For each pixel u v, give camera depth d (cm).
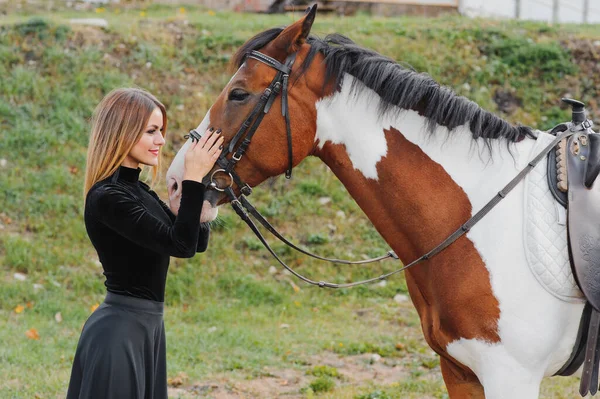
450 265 255
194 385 473
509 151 259
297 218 751
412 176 260
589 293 241
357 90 262
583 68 913
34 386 441
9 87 805
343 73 262
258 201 763
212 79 857
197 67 870
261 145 260
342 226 748
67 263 669
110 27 905
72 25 900
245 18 1037
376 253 724
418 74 264
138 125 257
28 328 561
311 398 449
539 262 245
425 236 260
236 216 747
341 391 462
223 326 602
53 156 761
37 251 670
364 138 262
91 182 260
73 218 712
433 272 260
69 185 738
